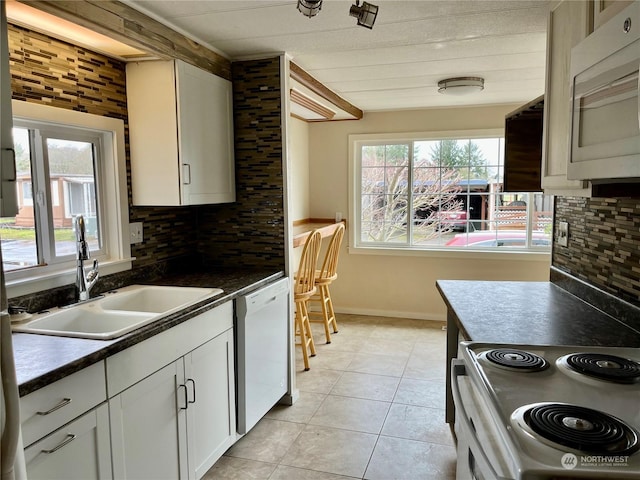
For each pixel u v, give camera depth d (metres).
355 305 5.20
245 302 2.42
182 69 2.41
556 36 1.85
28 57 1.95
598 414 1.02
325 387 3.32
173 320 1.88
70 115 2.14
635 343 1.56
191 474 2.06
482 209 4.84
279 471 2.33
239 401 2.48
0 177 1.07
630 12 1.08
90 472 1.50
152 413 1.80
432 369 3.62
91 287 2.29
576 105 1.42
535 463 0.85
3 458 1.05
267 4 2.07
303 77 3.21
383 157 5.09
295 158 4.83
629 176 1.09
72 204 2.28
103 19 1.91
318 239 3.77
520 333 1.67
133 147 2.50
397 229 5.11
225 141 2.87
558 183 1.81
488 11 2.15
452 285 2.51
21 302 1.92
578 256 2.24
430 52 2.81
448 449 2.52
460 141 4.83
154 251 2.77
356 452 2.49
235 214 3.07
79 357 1.44
